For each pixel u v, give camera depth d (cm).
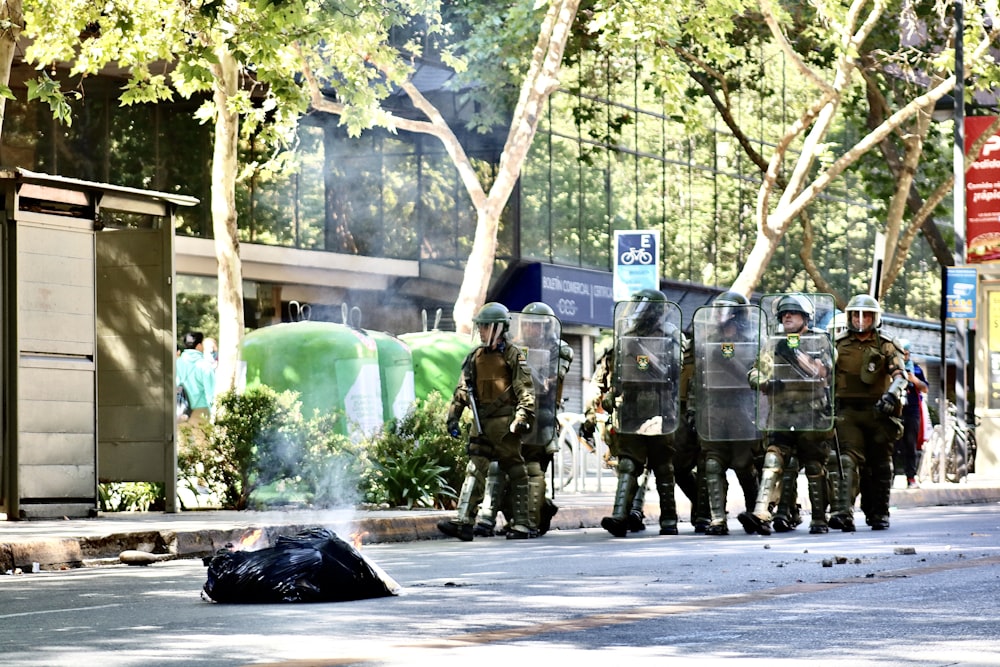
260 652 1548
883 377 3456
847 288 10462
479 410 3306
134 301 3753
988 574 2281
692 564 2542
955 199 6253
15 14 3788
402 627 1731
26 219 3412
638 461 3400
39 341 3425
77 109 6894
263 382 4341
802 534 3369
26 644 1636
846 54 5812
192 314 7256
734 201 9300
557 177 8119
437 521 3447
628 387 3356
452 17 6869
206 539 3017
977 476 6581
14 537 2797
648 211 8700
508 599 2012
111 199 3572
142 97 4947
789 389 3331
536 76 5259
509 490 3428
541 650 1534
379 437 4003
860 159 7088
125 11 4322
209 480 3947
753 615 1800
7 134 6706
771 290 9725
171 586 2338
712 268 9169
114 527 3103
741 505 4378
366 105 5097
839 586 2122
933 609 1845
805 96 9662
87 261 3522
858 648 1527
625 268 4475
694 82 7975
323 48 5969
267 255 7550
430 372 4659
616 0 5262
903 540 3094
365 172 7900
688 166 8956
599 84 8319
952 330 11919
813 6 6112
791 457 3444
